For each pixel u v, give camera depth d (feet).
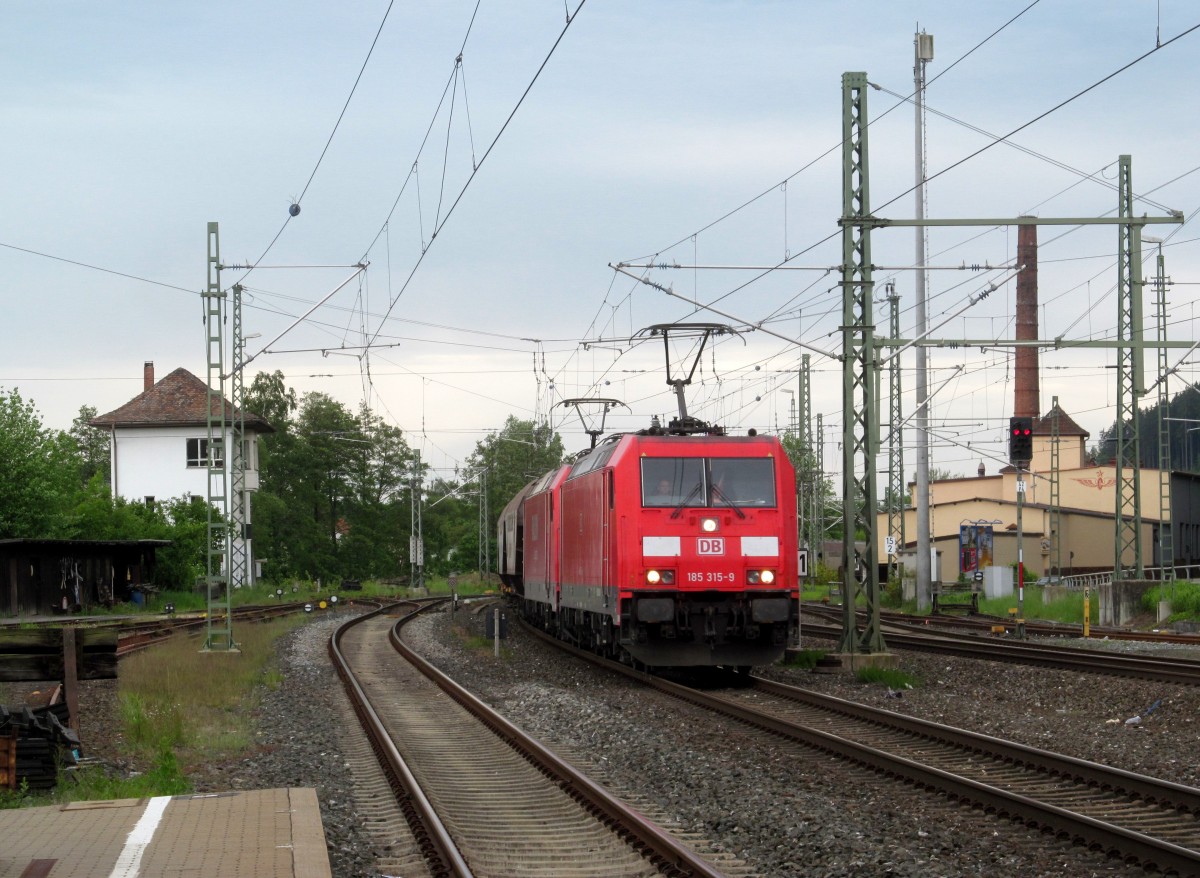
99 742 48.08
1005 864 29.12
